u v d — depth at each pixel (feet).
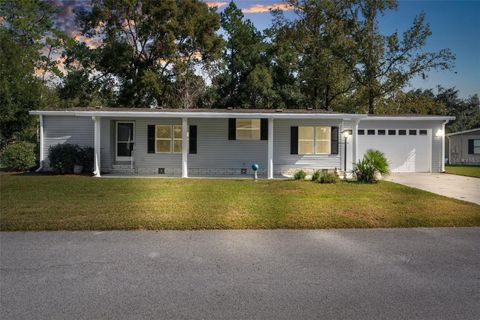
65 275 13.28
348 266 14.40
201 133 52.47
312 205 26.58
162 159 52.47
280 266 14.38
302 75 98.89
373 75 90.12
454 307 10.89
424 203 27.76
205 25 96.17
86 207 25.14
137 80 92.27
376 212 24.17
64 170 49.21
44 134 52.37
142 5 89.45
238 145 52.65
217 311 10.53
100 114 46.50
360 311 10.59
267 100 100.22
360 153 59.57
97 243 17.34
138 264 14.51
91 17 90.68
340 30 88.84
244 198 29.76
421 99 92.48
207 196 30.78
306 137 53.01
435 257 15.57
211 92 105.09
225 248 16.74
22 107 65.98
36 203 26.61
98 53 94.27
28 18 100.58
